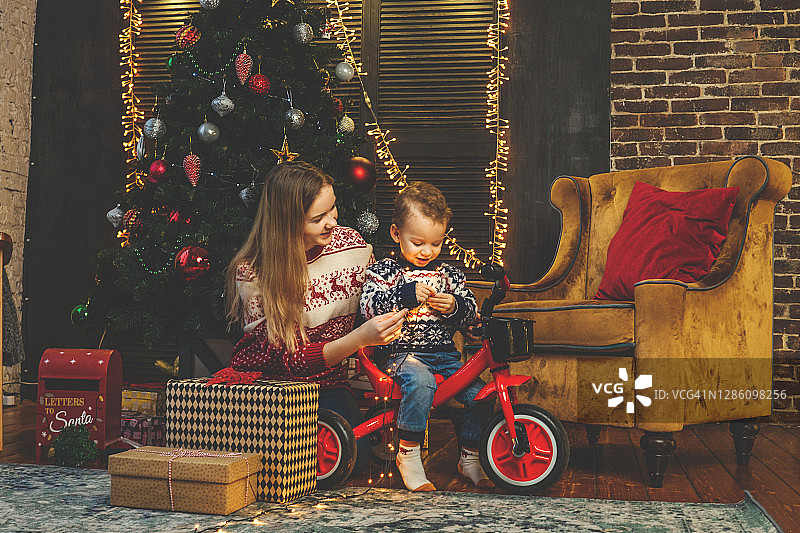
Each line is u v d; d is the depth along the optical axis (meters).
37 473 2.30
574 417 2.57
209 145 2.95
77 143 4.08
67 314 4.04
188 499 1.89
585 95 3.75
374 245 3.13
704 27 3.66
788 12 3.61
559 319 2.60
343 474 2.14
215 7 2.93
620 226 3.07
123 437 2.60
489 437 2.14
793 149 3.58
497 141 3.81
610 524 1.83
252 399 2.00
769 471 2.51
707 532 1.78
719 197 2.78
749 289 2.69
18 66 4.03
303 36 3.02
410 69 3.89
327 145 3.04
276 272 2.19
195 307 2.83
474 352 2.86
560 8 3.78
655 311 2.40
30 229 4.09
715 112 3.64
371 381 2.22
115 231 4.02
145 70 4.06
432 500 2.04
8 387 3.92
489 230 3.80
